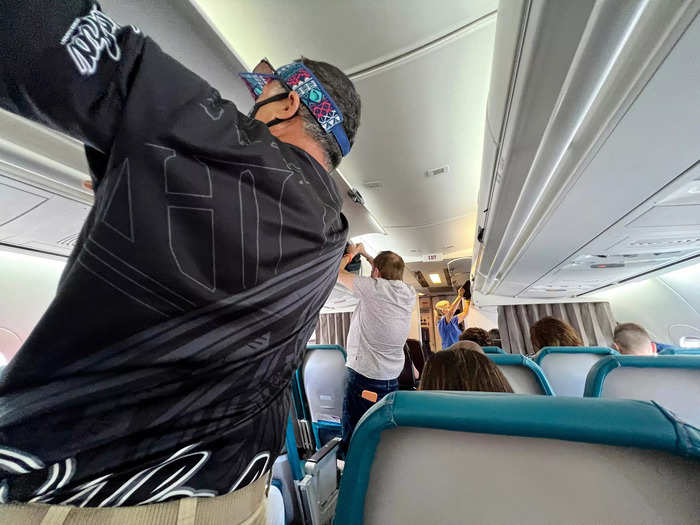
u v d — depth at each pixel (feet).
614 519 1.25
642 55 2.19
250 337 1.32
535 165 3.77
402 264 7.13
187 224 1.09
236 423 1.34
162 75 1.08
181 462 1.18
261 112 1.85
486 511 1.39
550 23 1.97
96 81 0.97
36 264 6.09
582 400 1.25
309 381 8.87
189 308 1.12
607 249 7.30
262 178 1.29
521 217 5.61
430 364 3.57
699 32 1.91
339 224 2.01
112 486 1.06
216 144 1.15
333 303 16.25
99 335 1.03
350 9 3.76
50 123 0.98
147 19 3.02
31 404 1.00
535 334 9.08
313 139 1.81
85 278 1.01
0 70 0.87
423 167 7.53
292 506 5.58
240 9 3.76
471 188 8.89
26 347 1.00
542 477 1.32
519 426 1.22
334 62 4.43
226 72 3.79
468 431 1.30
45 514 1.04
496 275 11.96
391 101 5.28
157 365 1.10
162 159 1.03
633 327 7.57
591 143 3.28
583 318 17.20
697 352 9.45
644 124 2.87
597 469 1.25
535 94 2.59
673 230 5.75
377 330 6.32
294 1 3.67
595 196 4.44
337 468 6.66
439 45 4.21
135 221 1.02
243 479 1.38
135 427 1.09
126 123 0.98
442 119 5.77
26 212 4.04
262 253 1.28
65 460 1.02
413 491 1.47
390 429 1.45
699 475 1.14
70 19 0.95
